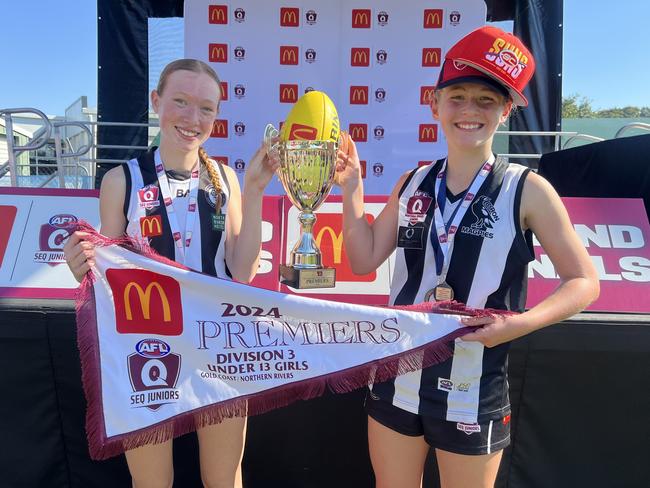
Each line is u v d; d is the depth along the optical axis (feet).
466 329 4.52
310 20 13.55
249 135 13.87
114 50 15.64
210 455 4.96
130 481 6.53
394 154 14.06
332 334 4.77
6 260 6.51
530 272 6.56
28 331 5.93
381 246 5.36
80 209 6.97
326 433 6.33
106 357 4.42
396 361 4.67
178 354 4.60
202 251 5.00
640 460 6.36
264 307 4.74
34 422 6.29
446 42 13.65
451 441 4.60
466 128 4.68
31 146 11.46
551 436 6.31
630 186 8.75
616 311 6.22
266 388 4.71
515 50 4.47
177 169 5.08
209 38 13.48
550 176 12.35
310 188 5.18
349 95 13.85
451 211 4.88
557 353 5.98
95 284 4.44
